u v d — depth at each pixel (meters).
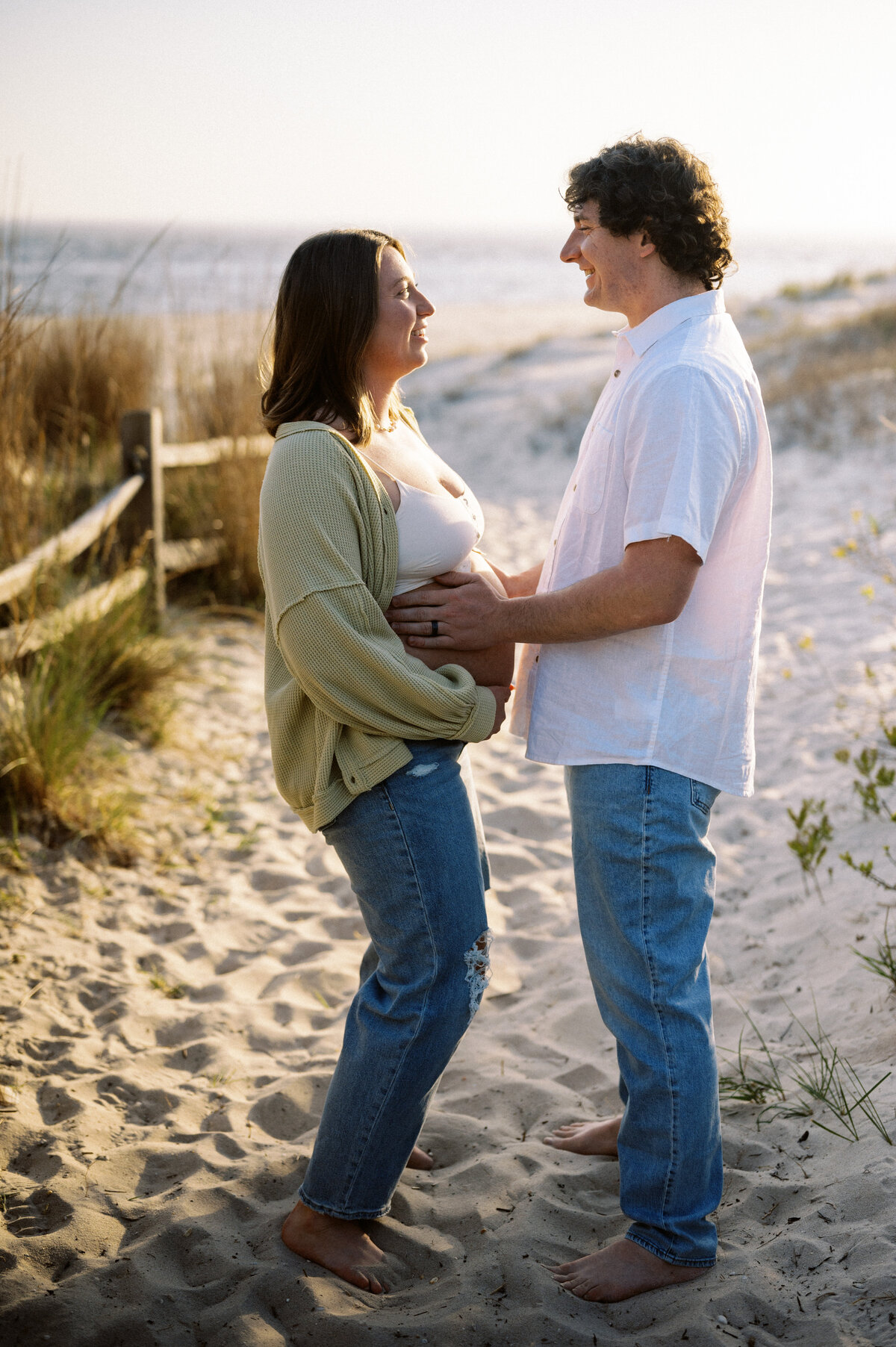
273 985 2.87
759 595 1.82
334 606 1.64
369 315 1.73
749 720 1.83
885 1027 2.36
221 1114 2.30
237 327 6.29
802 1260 1.77
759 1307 1.68
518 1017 2.73
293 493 1.65
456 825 1.78
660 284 1.75
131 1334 1.70
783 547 7.41
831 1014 2.51
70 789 3.54
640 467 1.66
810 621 5.80
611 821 1.75
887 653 5.08
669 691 1.76
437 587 1.81
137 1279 1.80
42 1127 2.24
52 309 4.62
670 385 1.64
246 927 3.15
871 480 8.74
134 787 3.86
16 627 3.77
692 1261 1.76
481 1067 2.52
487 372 18.91
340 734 1.75
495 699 1.82
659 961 1.74
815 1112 2.17
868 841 3.29
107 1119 2.28
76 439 5.91
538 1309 1.72
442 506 1.80
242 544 5.81
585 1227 1.95
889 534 7.08
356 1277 1.81
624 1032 1.77
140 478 4.89
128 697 4.30
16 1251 1.86
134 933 3.07
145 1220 1.96
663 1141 1.75
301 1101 2.35
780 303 21.66
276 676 1.87
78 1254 1.87
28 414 4.70
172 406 7.20
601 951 1.80
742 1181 2.00
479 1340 1.68
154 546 5.00
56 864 3.29
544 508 10.10
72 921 3.07
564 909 3.26
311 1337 1.70
